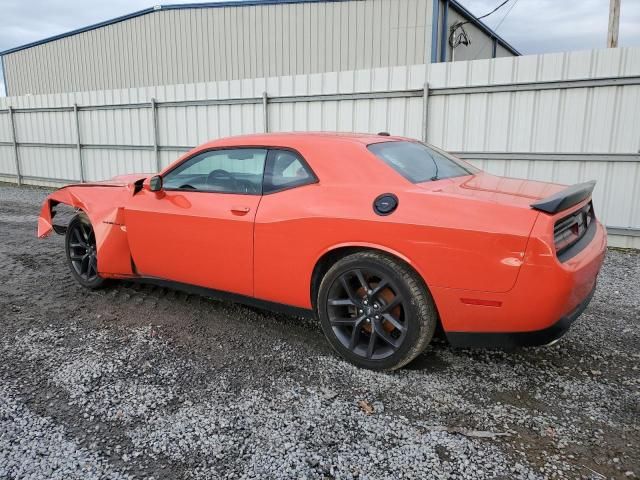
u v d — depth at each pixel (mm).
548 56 6828
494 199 2830
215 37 17250
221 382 3045
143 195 4145
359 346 3254
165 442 2451
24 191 13555
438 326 3221
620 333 3791
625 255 6402
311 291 3352
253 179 3586
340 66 15172
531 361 3334
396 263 2977
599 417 2678
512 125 7273
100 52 20578
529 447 2420
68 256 4926
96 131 12906
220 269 3703
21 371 3178
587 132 6785
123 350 3494
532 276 2594
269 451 2381
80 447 2412
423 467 2271
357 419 2652
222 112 10438
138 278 4402
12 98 14656
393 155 3428
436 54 14102
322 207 3180
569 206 2787
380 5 14367
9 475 2211
